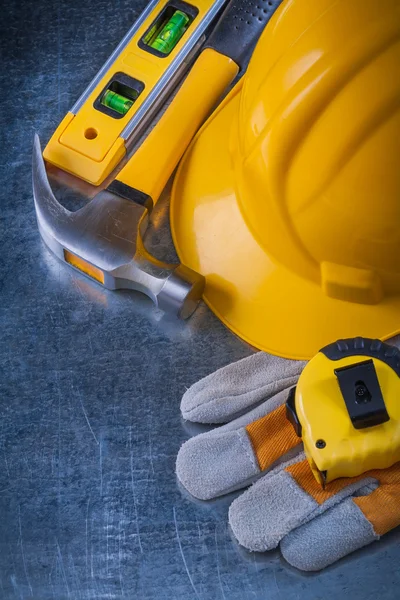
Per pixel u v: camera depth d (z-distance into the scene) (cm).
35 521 84
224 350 88
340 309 86
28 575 83
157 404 87
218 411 85
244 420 84
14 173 94
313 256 84
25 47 99
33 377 88
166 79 93
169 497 84
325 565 81
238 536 81
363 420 78
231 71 93
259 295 87
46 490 85
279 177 81
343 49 77
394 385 80
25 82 97
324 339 86
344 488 81
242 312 87
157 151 91
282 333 86
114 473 85
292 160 81
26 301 90
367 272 84
